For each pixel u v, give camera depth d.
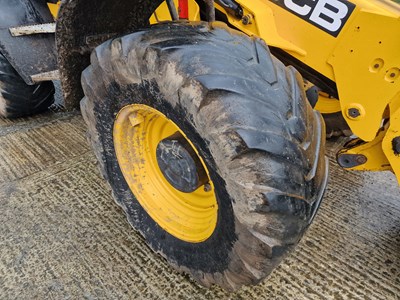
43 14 2.80
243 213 1.26
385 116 1.78
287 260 2.00
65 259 1.98
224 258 1.48
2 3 2.64
